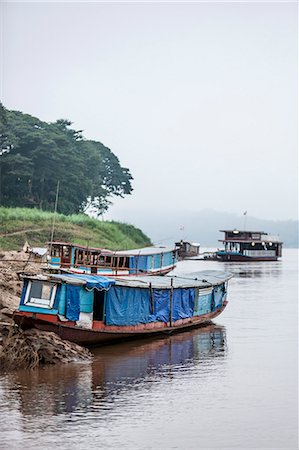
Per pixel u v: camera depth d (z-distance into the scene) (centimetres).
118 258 4650
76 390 2030
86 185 10944
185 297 3170
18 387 2050
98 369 2322
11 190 10269
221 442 1625
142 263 5009
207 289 3391
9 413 1795
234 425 1745
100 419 1766
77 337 2545
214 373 2300
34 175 10219
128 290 2756
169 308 3042
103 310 2652
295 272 8062
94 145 13100
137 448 1574
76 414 1800
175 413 1830
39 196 10519
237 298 4781
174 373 2294
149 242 11044
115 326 2697
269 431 1705
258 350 2727
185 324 3139
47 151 10081
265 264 10331
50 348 2384
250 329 3278
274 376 2266
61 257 4178
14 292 3120
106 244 7956
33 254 4247
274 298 4775
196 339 2973
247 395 2020
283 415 1831
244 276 7269
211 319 3531
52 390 2023
